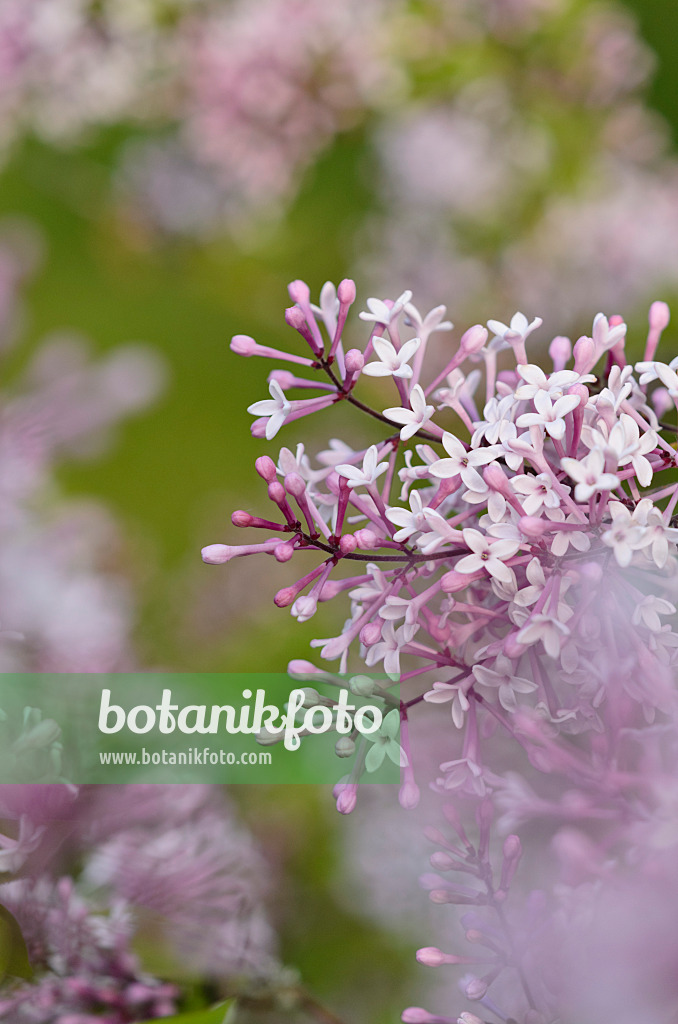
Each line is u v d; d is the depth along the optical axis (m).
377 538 0.41
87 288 0.92
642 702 0.40
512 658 0.41
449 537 0.40
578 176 0.84
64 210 0.92
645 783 0.39
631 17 0.92
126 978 0.44
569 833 0.39
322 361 0.41
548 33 0.81
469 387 0.42
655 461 0.41
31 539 0.67
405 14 0.80
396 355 0.41
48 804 0.44
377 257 0.86
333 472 0.42
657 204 0.84
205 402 0.89
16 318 0.89
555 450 0.42
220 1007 0.44
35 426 0.76
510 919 0.41
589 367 0.40
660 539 0.40
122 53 0.81
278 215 0.86
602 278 0.82
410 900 0.53
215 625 0.73
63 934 0.44
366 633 0.41
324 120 0.79
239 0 0.80
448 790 0.41
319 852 0.54
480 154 0.82
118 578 0.77
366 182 0.85
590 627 0.40
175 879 0.45
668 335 0.78
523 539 0.40
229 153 0.81
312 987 0.52
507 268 0.84
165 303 0.92
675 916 0.38
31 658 0.53
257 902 0.49
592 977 0.39
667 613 0.40
